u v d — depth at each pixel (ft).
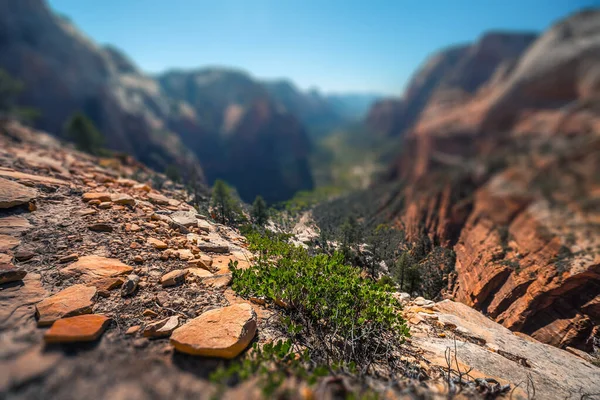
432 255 43.98
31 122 199.41
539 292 41.34
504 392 16.69
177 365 13.61
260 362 14.39
